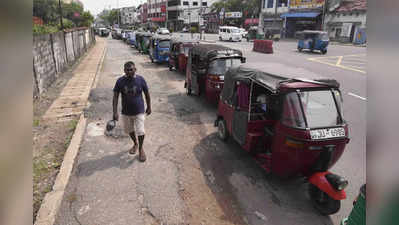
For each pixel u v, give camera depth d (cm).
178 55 1455
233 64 848
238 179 478
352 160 540
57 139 615
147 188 441
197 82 929
